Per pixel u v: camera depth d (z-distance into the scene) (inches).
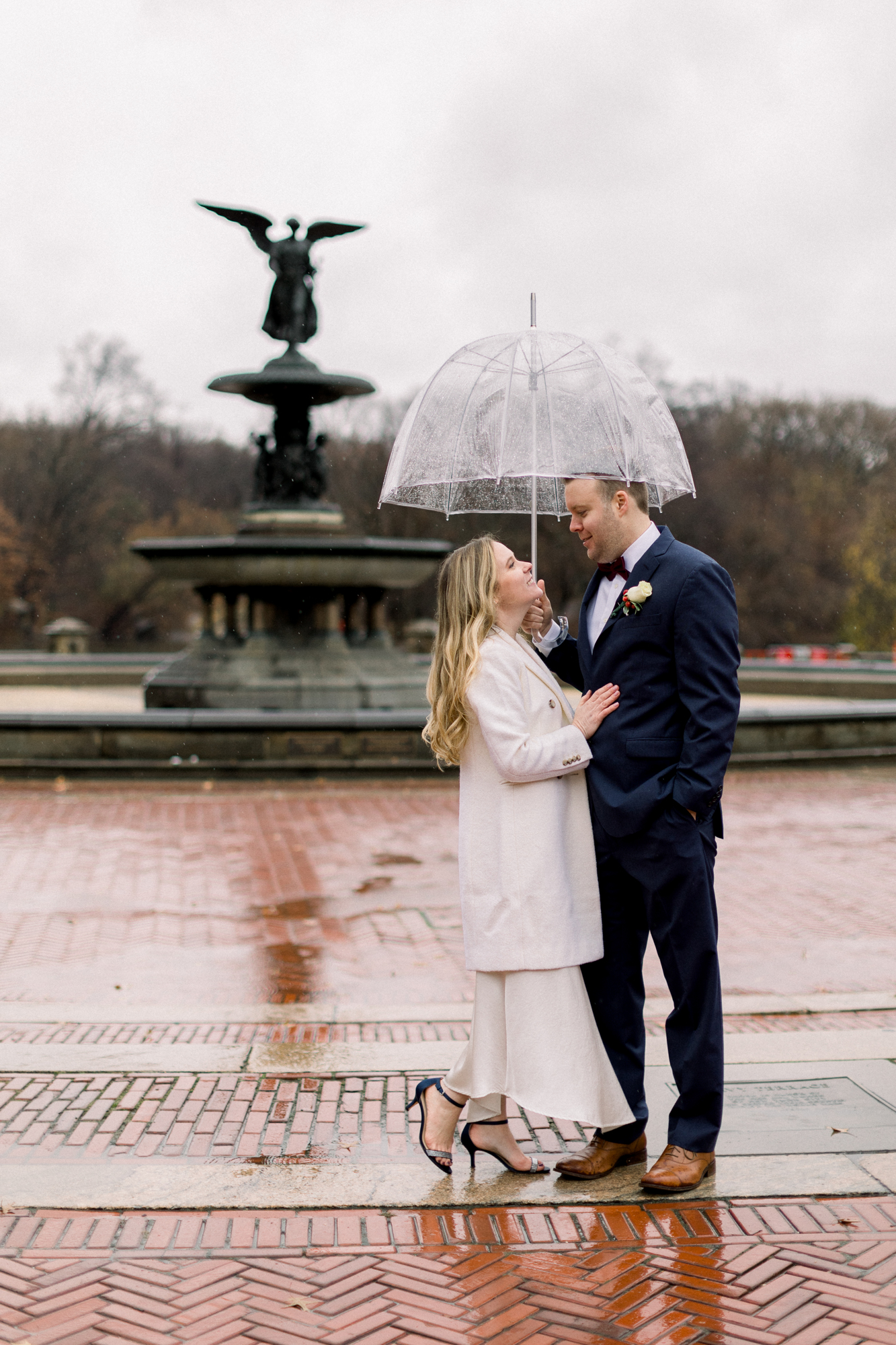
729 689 143.5
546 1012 146.6
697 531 2299.5
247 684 677.9
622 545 152.4
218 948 278.2
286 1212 142.8
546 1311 120.7
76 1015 221.3
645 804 144.9
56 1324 118.2
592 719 148.3
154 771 545.3
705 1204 143.3
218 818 454.9
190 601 2561.5
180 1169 153.3
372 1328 117.7
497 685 146.3
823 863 377.7
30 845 399.2
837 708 611.8
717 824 149.2
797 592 2266.2
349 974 258.2
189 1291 124.7
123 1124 168.7
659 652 146.9
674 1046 151.1
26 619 2274.9
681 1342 114.7
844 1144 158.9
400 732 557.6
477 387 150.1
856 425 2333.9
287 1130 167.2
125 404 2310.5
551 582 2137.1
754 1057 193.0
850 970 261.7
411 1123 170.6
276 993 243.8
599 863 153.8
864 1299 122.1
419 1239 135.9
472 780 150.8
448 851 392.5
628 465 142.2
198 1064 193.8
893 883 349.4
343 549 672.4
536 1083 145.6
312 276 736.3
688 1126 149.5
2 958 267.3
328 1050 200.5
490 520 2145.7
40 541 2306.8
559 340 150.6
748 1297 122.9
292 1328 117.9
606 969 155.9
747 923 304.0
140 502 2539.4
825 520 2257.6
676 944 147.3
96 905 319.9
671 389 2305.6
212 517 2596.0
